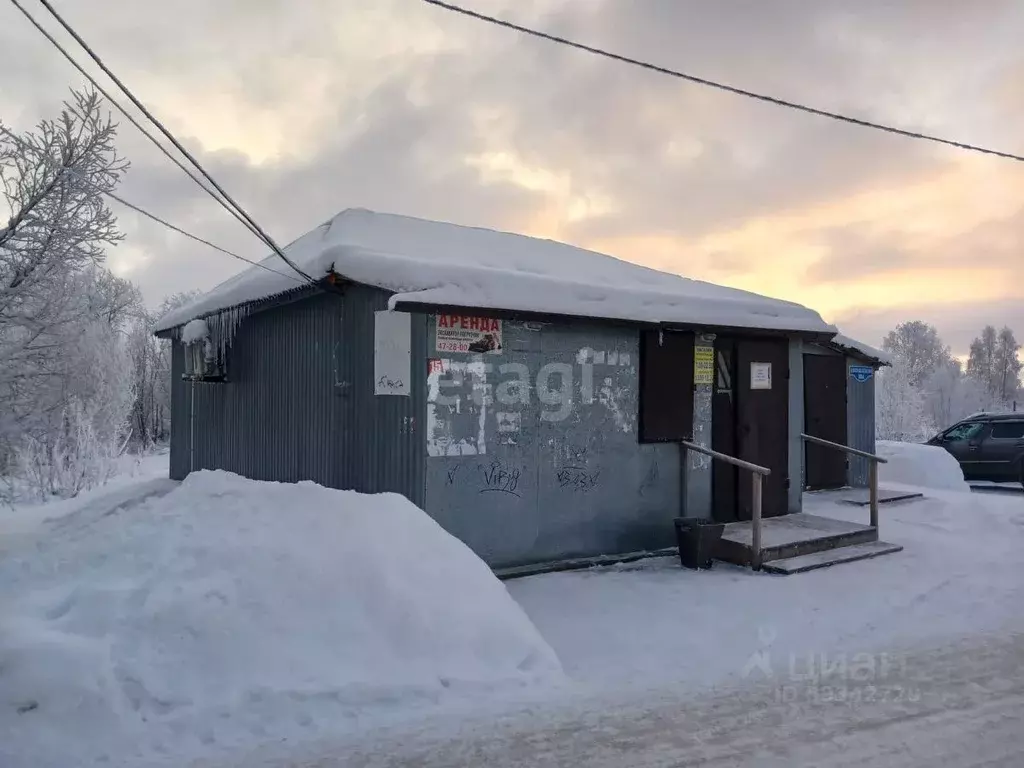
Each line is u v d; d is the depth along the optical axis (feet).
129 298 93.71
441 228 33.12
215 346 33.53
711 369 31.09
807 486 45.06
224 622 15.84
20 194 28.09
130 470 60.23
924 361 250.98
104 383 52.75
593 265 34.45
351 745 13.07
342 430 26.30
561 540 26.84
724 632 19.89
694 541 26.61
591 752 12.89
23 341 29.37
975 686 16.16
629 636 19.49
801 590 23.86
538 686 15.94
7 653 14.40
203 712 13.82
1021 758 12.82
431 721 14.06
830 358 46.78
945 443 58.39
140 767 12.27
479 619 17.47
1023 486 54.24
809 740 13.42
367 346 25.09
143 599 16.62
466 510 24.62
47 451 45.83
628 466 28.63
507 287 25.22
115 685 14.17
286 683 14.75
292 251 31.14
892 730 13.88
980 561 28.14
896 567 27.09
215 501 21.12
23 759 12.32
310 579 17.28
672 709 14.80
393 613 16.87
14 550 25.25
